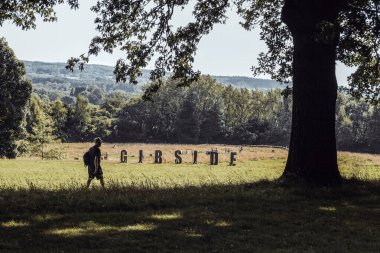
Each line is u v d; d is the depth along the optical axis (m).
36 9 17.83
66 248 7.32
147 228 8.83
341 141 140.75
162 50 18.55
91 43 18.27
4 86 63.16
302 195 13.20
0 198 11.78
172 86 149.50
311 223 9.59
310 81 15.12
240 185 14.82
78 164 36.59
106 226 8.96
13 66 63.78
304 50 15.16
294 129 15.42
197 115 141.25
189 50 18.62
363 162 37.78
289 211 10.91
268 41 20.98
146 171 28.00
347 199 12.74
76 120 136.62
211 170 28.98
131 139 145.12
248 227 9.16
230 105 162.88
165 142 145.25
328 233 8.75
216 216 10.10
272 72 21.09
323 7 14.78
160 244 7.66
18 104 64.12
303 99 15.21
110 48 18.55
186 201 11.88
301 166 15.06
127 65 18.64
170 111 148.25
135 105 147.25
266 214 10.46
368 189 14.29
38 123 66.00
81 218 9.73
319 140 15.01
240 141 143.62
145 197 12.09
